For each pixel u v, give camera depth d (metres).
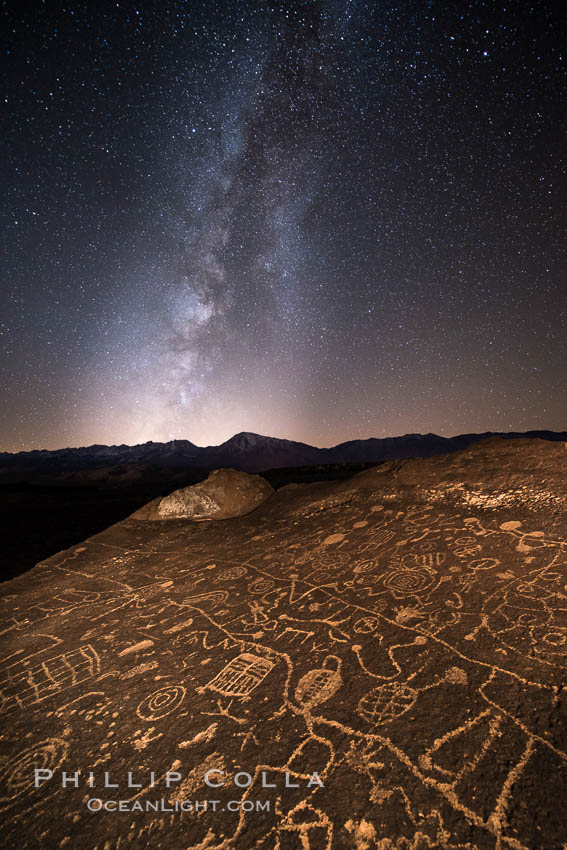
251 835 1.07
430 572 2.28
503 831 0.95
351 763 1.22
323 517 3.65
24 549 5.36
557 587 1.84
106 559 3.76
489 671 1.46
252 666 1.81
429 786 1.10
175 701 1.67
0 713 1.77
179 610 2.51
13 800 1.31
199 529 4.30
